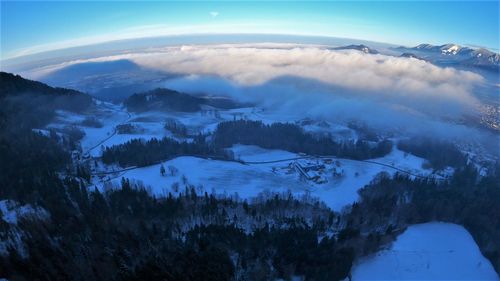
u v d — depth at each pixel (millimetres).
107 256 150500
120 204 187625
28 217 168875
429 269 168375
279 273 152375
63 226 166750
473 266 172375
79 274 142375
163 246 158125
